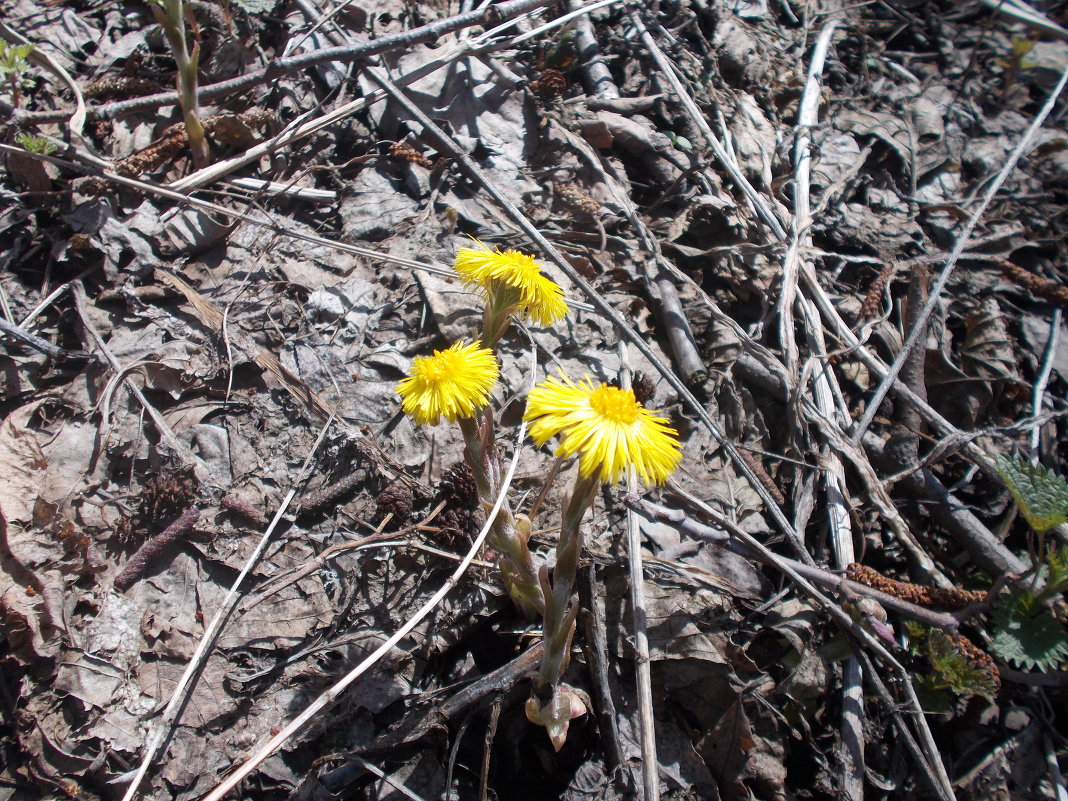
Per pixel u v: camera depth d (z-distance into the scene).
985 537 0.26
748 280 0.30
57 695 0.22
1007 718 0.24
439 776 0.22
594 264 0.30
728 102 0.34
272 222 0.29
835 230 0.32
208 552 0.24
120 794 0.21
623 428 0.16
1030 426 0.27
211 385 0.26
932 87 0.38
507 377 0.27
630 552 0.23
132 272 0.28
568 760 0.22
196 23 0.32
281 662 0.23
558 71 0.33
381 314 0.28
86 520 0.24
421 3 0.35
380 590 0.23
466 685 0.23
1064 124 0.38
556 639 0.20
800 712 0.23
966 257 0.31
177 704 0.22
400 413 0.26
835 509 0.26
